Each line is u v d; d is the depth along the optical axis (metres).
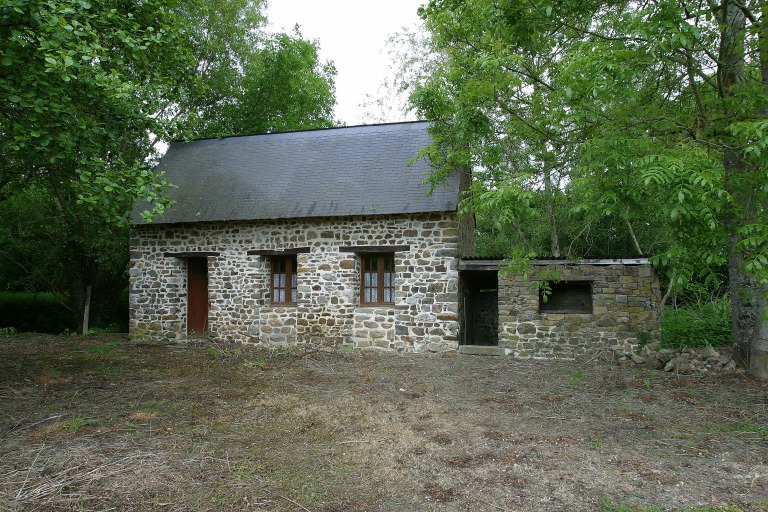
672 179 3.84
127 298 18.95
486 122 7.01
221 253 11.38
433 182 9.51
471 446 4.91
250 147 12.98
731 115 5.27
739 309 7.87
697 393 6.80
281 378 8.04
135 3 7.86
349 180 11.05
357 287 10.69
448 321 9.96
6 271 17.48
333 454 4.72
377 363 9.22
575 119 5.37
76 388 7.34
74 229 14.63
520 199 4.96
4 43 6.23
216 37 15.97
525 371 8.45
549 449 4.81
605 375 8.02
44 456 4.62
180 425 5.60
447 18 8.48
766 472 4.24
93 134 7.21
